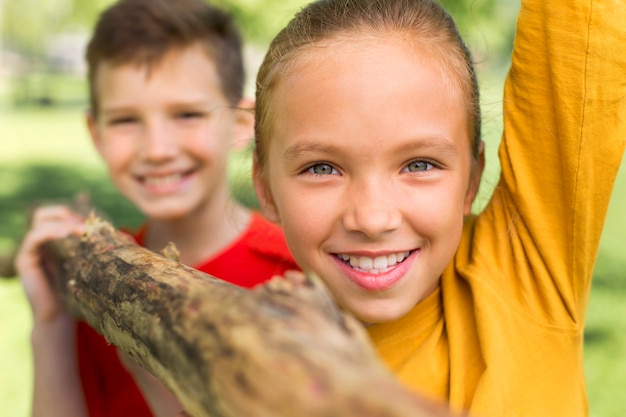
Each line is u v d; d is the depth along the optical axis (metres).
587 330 1.60
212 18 0.94
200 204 0.88
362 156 0.51
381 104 0.51
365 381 0.29
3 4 8.59
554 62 0.57
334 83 0.51
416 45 0.53
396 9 0.55
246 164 0.82
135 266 0.49
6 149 4.48
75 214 0.87
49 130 5.34
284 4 2.77
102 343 0.84
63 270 0.67
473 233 0.61
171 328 0.39
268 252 0.85
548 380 0.55
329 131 0.51
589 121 0.56
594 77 0.56
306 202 0.53
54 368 0.83
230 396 0.32
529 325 0.56
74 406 0.84
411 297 0.53
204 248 0.88
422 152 0.52
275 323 0.33
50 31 8.78
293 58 0.54
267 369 0.31
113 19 0.91
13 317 1.79
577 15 0.56
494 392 0.52
